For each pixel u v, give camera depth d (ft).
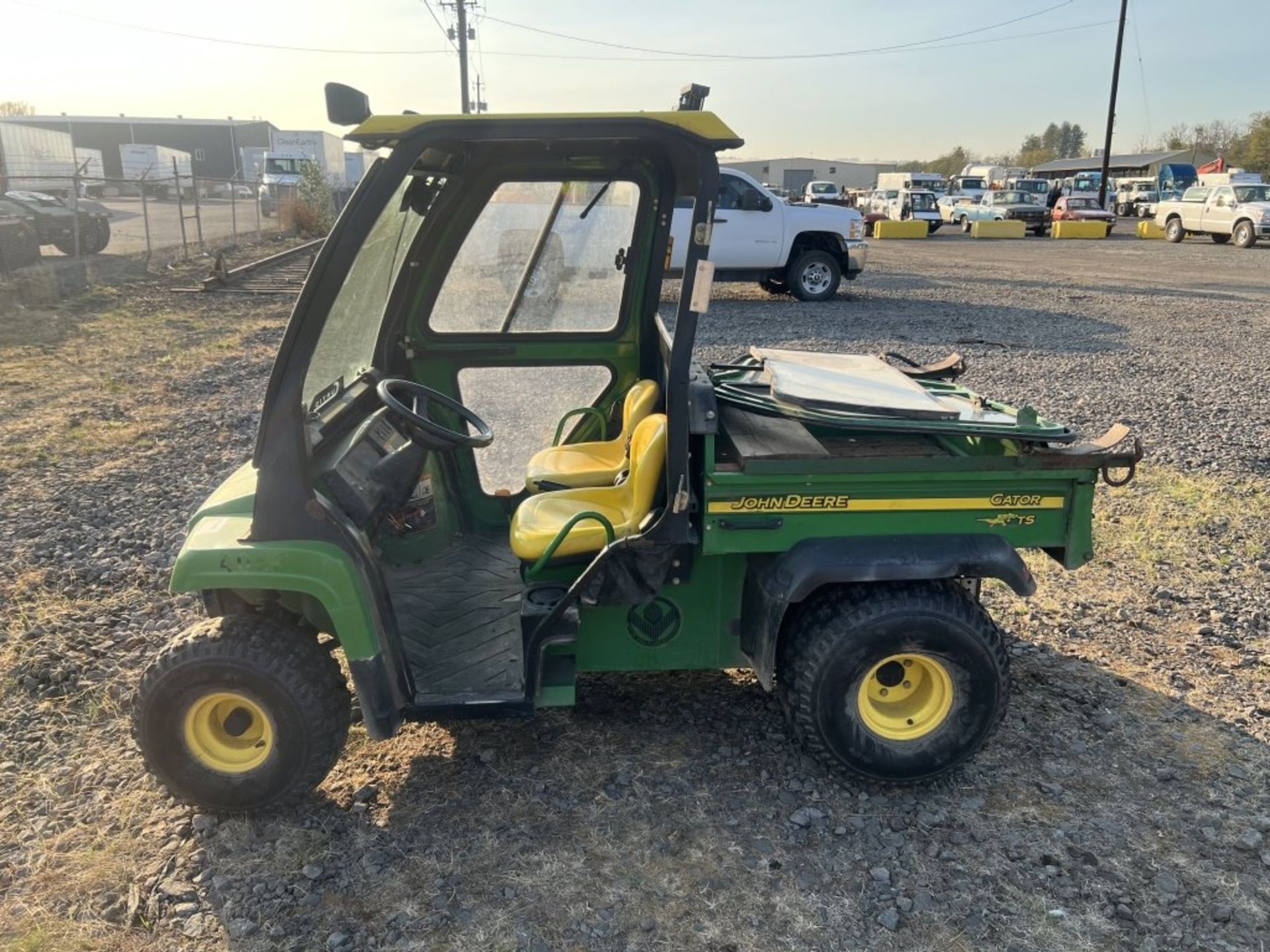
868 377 12.05
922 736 10.45
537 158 12.24
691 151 9.17
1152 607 15.49
